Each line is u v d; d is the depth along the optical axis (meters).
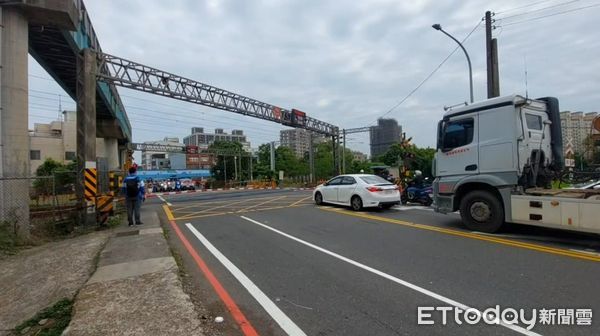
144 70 21.92
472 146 9.22
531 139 8.76
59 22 13.62
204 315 4.36
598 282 5.23
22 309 5.29
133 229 10.84
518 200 8.29
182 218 13.66
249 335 3.85
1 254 8.70
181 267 6.47
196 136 126.25
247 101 31.67
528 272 5.76
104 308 4.48
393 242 8.20
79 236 10.90
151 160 126.81
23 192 11.72
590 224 7.12
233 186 61.25
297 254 7.34
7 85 11.80
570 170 10.08
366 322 4.12
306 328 4.00
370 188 13.68
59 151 57.50
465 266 6.16
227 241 8.86
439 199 10.06
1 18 11.83
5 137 11.60
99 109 31.67
